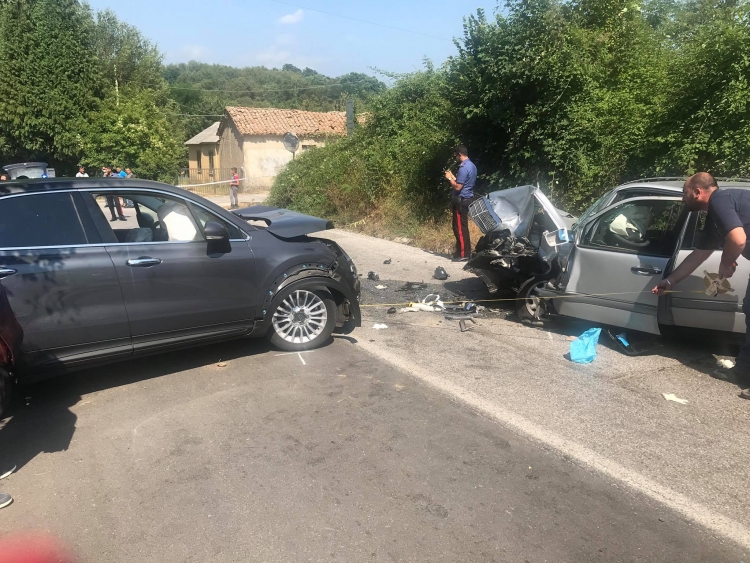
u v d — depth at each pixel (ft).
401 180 44.55
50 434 13.06
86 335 14.42
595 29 34.99
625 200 17.65
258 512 10.14
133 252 14.90
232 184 74.64
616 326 17.71
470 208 22.99
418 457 11.81
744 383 15.20
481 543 9.27
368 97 56.59
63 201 14.55
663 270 16.29
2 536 9.62
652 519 9.83
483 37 34.12
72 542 9.46
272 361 17.25
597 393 14.75
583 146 31.12
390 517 9.94
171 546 9.32
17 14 97.50
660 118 27.66
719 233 14.20
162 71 147.33
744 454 11.80
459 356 17.54
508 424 13.16
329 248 18.56
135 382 15.85
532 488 10.72
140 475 11.37
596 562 8.83
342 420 13.46
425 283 26.76
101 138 100.83
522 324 20.80
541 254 20.34
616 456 11.77
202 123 223.51
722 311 15.47
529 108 32.37
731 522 9.73
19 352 12.81
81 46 102.53
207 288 15.92
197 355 17.83
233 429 13.12
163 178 105.81
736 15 25.36
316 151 60.85
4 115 93.71
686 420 13.25
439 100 40.16
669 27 37.14
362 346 18.51
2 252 13.50
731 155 23.90
